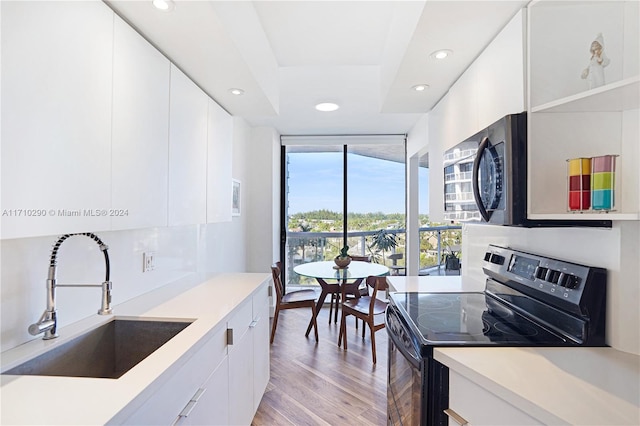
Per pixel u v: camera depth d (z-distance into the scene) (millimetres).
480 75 1682
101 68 1142
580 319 1188
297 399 2381
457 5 1312
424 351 1165
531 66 1272
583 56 1255
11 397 832
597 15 1229
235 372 1692
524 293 1534
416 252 4605
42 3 912
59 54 968
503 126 1302
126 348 1474
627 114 1162
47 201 929
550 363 1039
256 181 4398
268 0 1797
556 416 761
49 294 1173
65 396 838
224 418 1539
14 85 836
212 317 1481
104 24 1157
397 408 1519
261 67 2035
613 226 1145
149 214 1442
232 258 3682
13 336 1113
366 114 3799
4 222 813
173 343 1188
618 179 1165
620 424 730
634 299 1102
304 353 3146
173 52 1620
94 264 1491
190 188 1847
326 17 1944
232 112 2527
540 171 1254
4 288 1086
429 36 1532
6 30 818
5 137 816
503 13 1363
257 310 2146
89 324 1357
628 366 1013
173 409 1065
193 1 1246
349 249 4969
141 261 1874
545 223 1242
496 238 1952
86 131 1073
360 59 2463
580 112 1225
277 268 3424
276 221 4691
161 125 1539
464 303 1758
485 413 967
